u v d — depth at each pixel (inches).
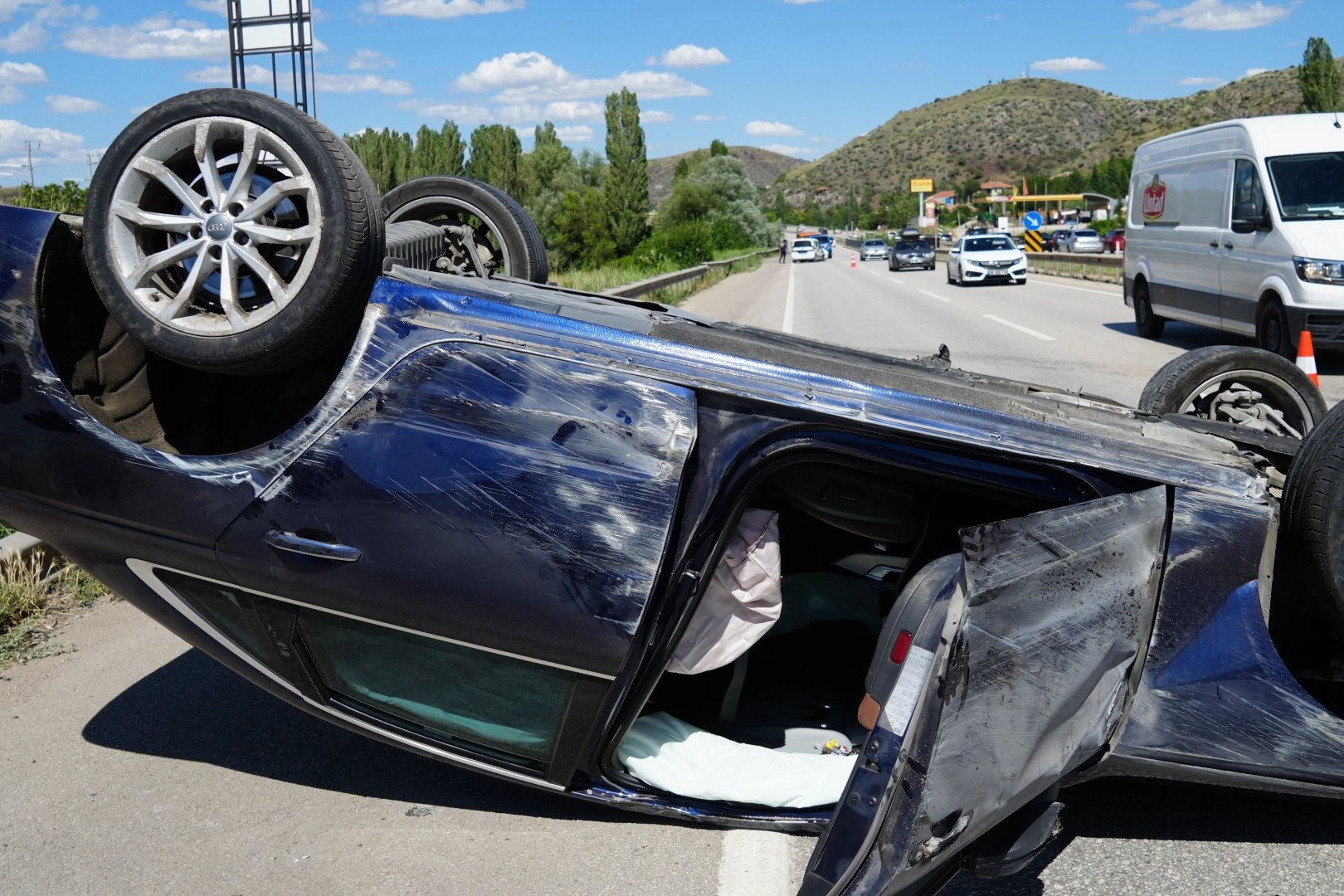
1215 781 101.4
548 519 98.6
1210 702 99.5
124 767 123.5
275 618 107.7
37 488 109.1
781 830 107.4
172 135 107.9
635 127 2994.6
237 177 107.2
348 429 102.0
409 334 103.2
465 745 109.0
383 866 103.3
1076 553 90.6
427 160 3572.8
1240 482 102.7
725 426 100.6
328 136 106.5
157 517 106.0
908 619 93.8
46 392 108.8
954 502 116.6
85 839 108.4
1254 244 449.1
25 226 113.0
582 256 3026.6
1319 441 107.7
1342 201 433.1
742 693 124.6
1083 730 93.6
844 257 3024.1
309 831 109.7
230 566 105.6
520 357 101.6
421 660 105.8
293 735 131.6
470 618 100.5
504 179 3619.6
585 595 98.1
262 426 133.2
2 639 161.6
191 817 112.5
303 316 106.2
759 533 109.2
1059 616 88.9
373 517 101.0
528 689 103.8
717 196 3799.2
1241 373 172.4
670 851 105.1
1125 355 492.4
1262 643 101.0
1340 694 118.5
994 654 84.5
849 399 101.0
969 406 104.0
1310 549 106.5
